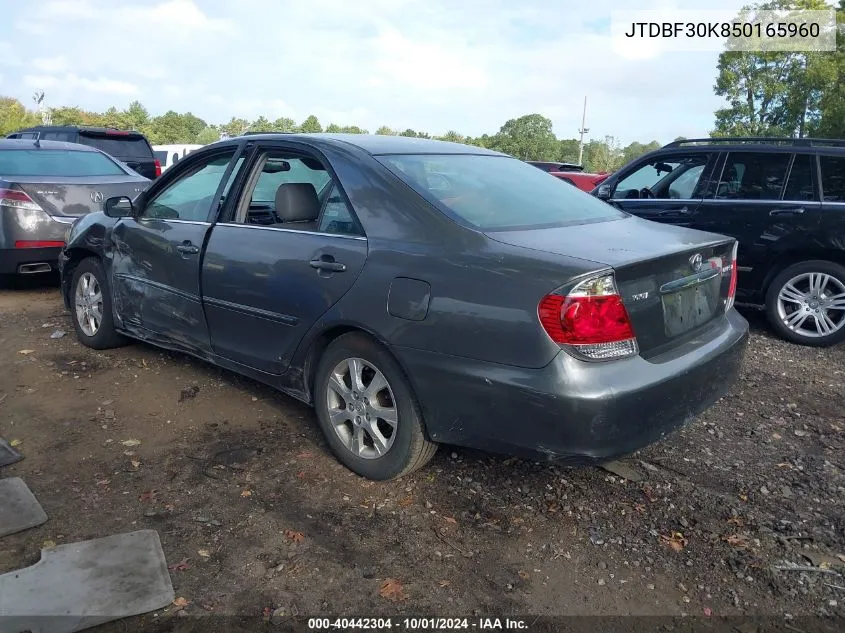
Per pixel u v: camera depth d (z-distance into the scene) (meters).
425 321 3.07
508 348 2.84
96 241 5.13
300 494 3.39
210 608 2.59
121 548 2.89
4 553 2.85
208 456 3.75
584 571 2.87
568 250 2.95
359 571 2.83
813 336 5.98
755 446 4.00
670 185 6.77
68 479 3.47
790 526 3.20
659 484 3.54
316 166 3.82
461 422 3.04
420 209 3.27
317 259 3.50
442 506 3.31
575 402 2.72
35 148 7.91
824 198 5.88
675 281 3.14
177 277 4.35
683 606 2.68
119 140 13.89
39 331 5.89
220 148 4.37
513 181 3.93
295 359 3.71
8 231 6.95
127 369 5.00
